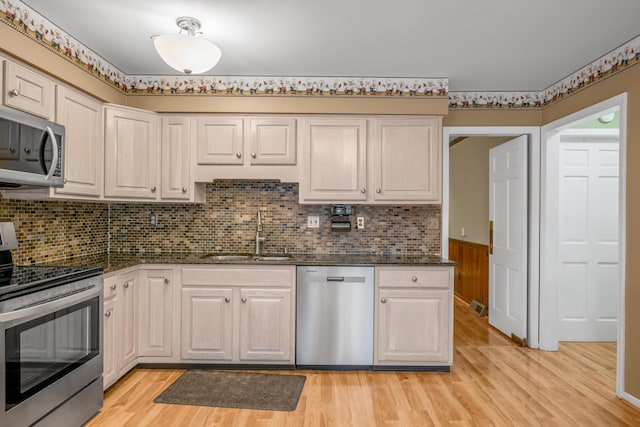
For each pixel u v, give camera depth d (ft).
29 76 6.87
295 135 10.29
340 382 8.91
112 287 8.22
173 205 11.24
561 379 9.24
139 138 9.68
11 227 7.46
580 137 12.11
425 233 11.28
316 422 7.22
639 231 7.91
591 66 9.42
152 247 11.19
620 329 8.36
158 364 9.55
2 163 5.86
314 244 11.27
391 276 9.46
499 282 13.29
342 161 10.29
